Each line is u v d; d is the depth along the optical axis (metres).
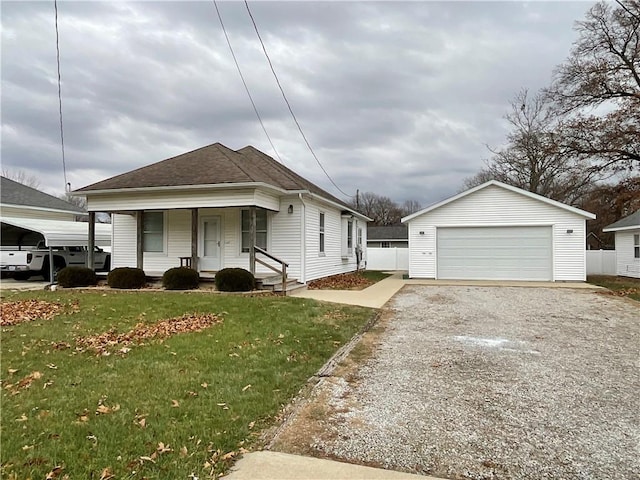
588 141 18.72
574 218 15.77
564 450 3.15
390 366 5.27
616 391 4.41
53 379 4.62
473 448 3.17
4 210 17.73
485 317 8.64
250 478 2.72
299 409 3.88
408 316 8.73
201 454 2.99
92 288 12.55
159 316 8.19
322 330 7.08
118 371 4.90
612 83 18.91
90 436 3.26
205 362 5.25
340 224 18.81
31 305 9.31
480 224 16.70
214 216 14.34
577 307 9.95
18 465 2.83
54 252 16.39
